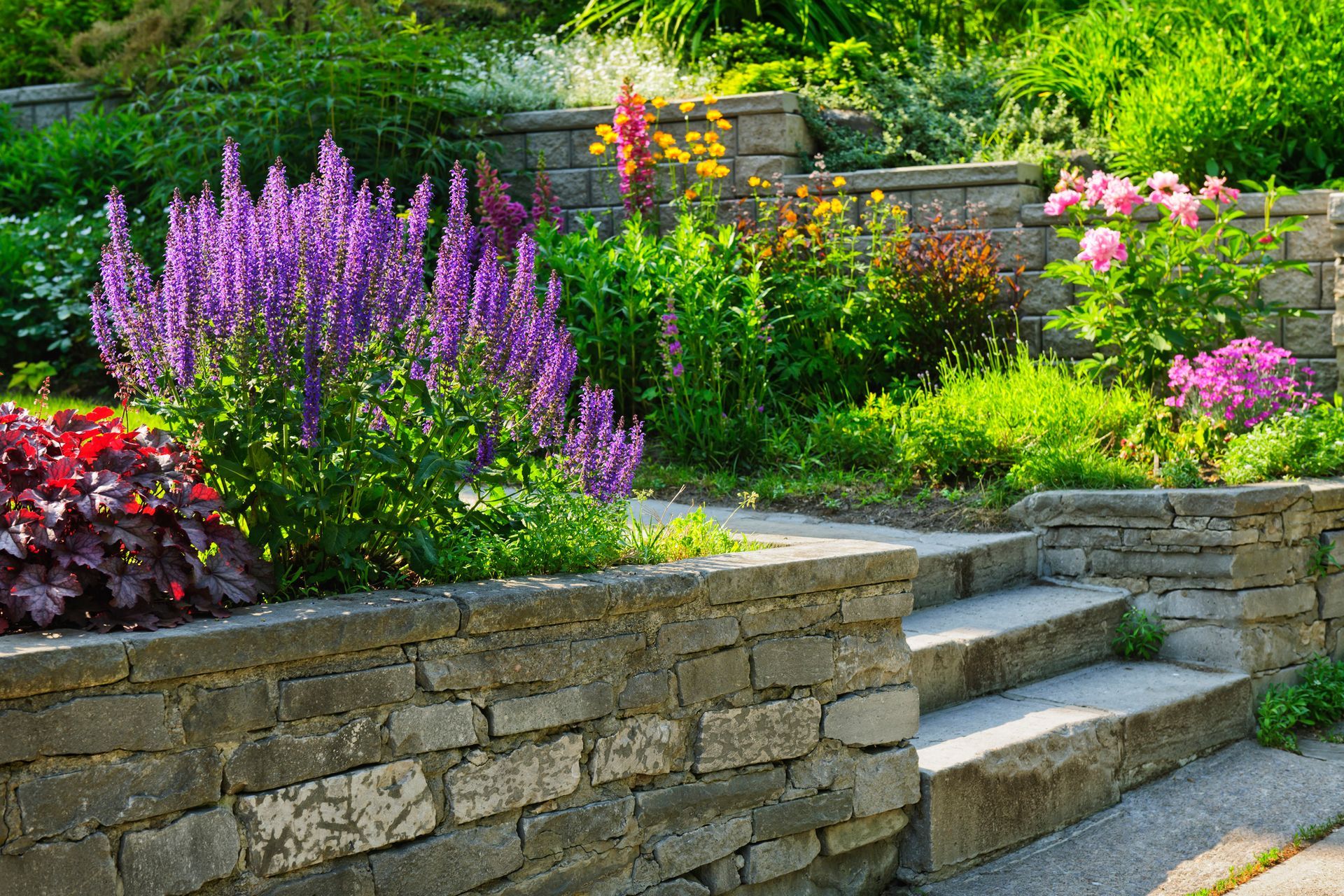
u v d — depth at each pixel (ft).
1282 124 26.12
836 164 28.30
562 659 8.99
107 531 7.57
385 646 8.13
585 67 32.27
